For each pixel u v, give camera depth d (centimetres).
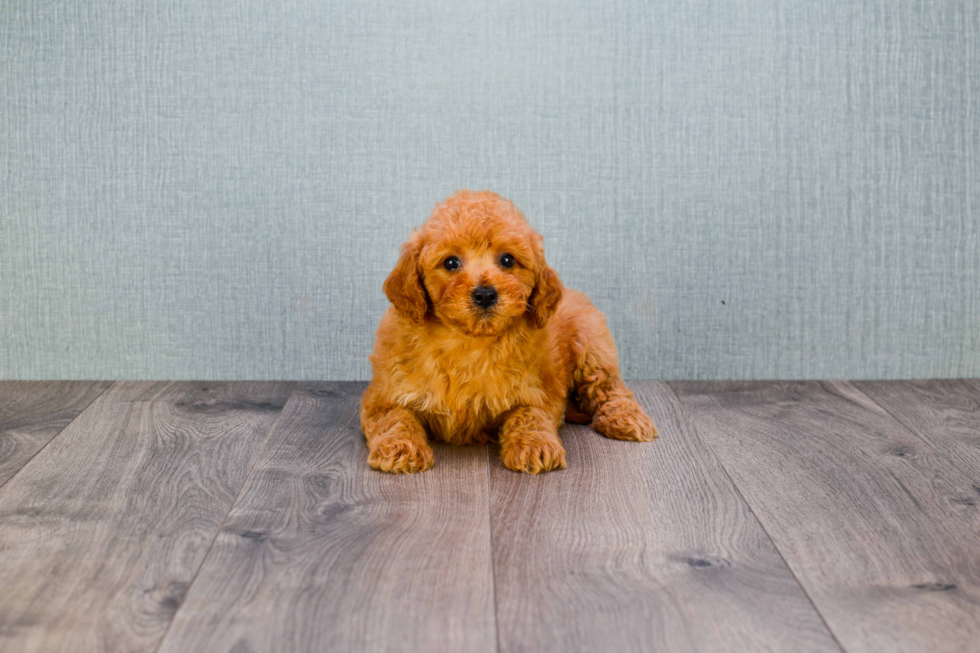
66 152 251
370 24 247
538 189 255
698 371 264
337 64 248
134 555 147
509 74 250
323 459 196
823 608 132
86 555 147
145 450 200
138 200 254
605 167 255
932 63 253
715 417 228
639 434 208
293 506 169
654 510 168
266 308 260
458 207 191
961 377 265
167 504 169
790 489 179
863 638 124
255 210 254
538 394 203
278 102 250
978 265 263
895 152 257
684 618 129
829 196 258
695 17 249
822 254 261
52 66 247
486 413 204
